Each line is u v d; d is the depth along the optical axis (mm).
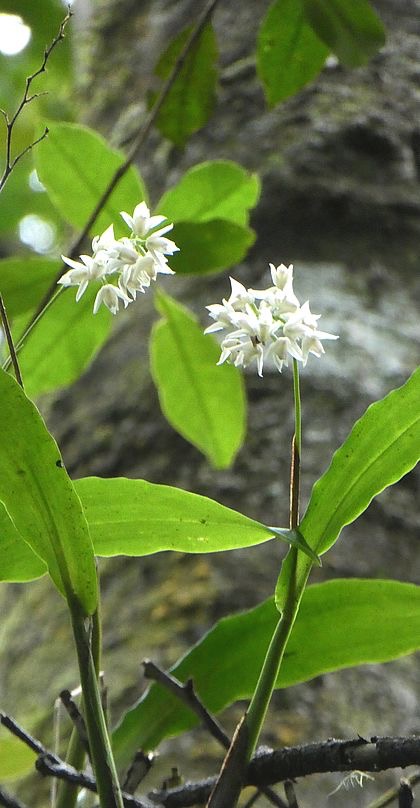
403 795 863
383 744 841
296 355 843
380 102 2031
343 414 1566
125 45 2484
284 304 850
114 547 890
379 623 949
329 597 945
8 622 1621
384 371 1630
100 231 1205
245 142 1992
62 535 849
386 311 1740
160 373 1324
